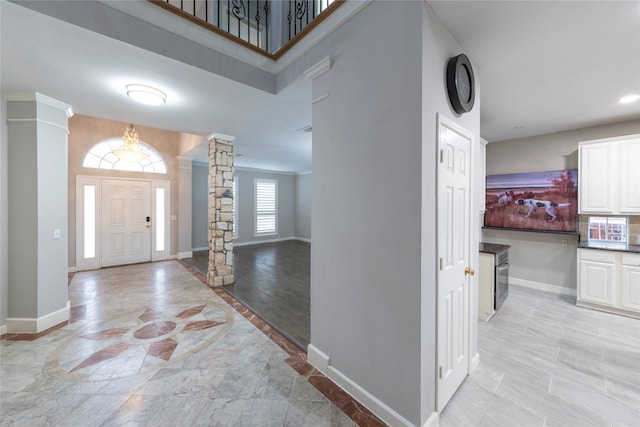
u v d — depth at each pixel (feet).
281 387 6.60
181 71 7.59
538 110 10.47
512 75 7.73
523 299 12.56
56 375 7.01
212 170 14.40
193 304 12.03
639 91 8.71
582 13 5.18
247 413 5.79
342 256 6.52
